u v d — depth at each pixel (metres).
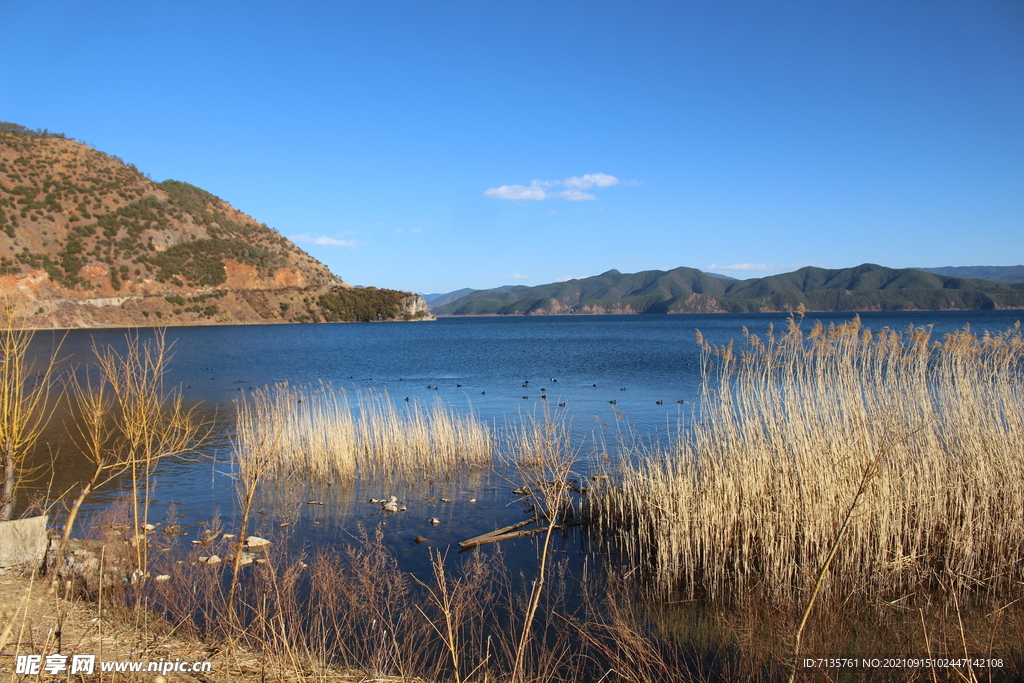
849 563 8.58
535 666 6.46
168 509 11.93
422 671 6.19
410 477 14.80
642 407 24.55
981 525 8.86
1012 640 7.04
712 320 186.50
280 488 13.73
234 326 138.75
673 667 6.59
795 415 11.07
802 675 6.38
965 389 11.36
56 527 10.07
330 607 7.38
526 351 66.50
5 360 7.18
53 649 5.38
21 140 142.38
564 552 10.03
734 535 9.38
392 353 65.44
